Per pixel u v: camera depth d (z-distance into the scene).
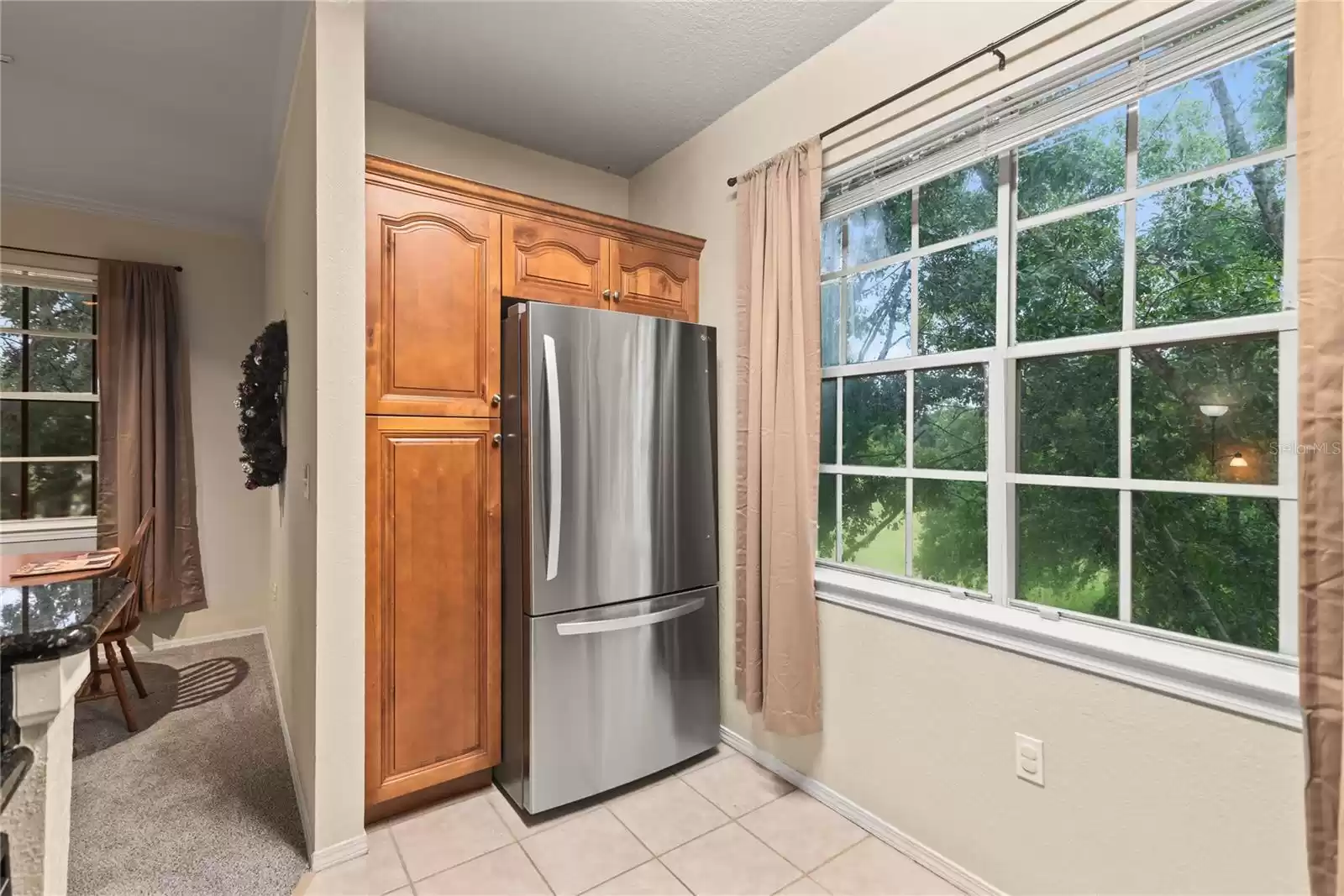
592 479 2.00
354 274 1.72
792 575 1.99
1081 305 1.50
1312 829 1.03
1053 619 1.52
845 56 1.97
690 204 2.65
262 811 1.94
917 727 1.73
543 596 1.91
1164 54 1.28
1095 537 1.48
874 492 2.02
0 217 3.09
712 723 2.30
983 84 1.60
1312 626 1.03
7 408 3.18
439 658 1.93
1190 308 1.32
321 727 1.68
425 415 1.90
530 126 2.56
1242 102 1.25
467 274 1.98
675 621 2.19
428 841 1.80
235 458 3.72
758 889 1.61
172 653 3.38
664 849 1.77
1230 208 1.27
